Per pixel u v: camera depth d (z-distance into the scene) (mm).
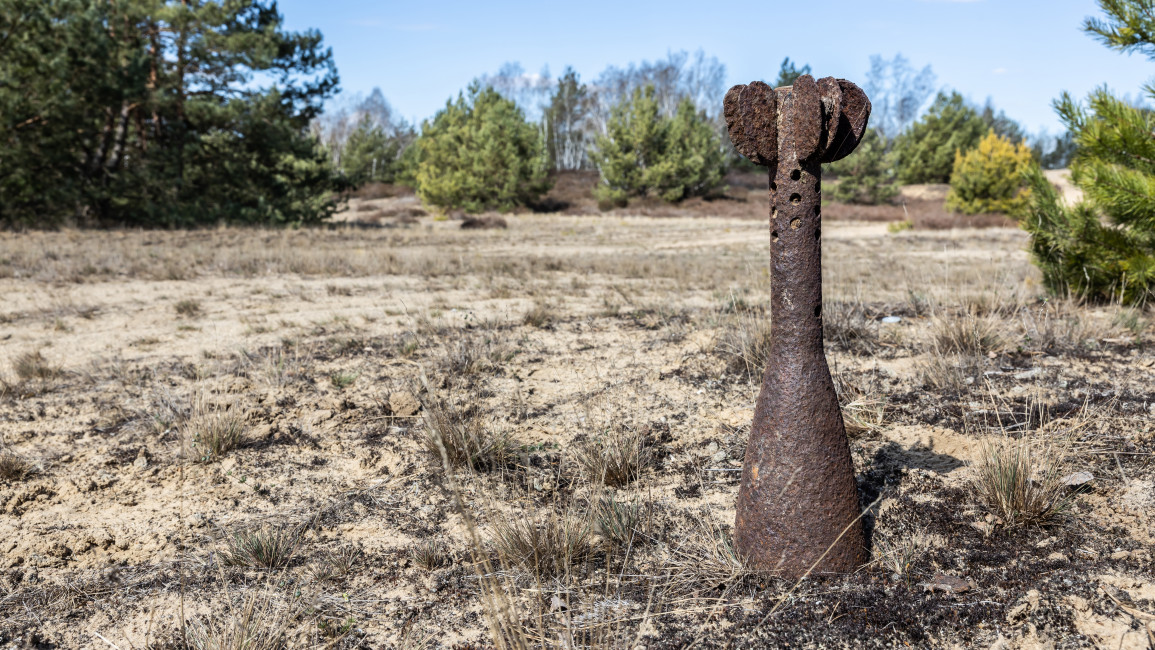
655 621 2350
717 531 2932
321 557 2885
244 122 26469
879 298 8195
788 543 2504
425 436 3924
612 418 4254
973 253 17109
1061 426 3635
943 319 5527
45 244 16500
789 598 2396
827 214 36656
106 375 5352
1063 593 2324
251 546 2865
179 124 25969
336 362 5570
